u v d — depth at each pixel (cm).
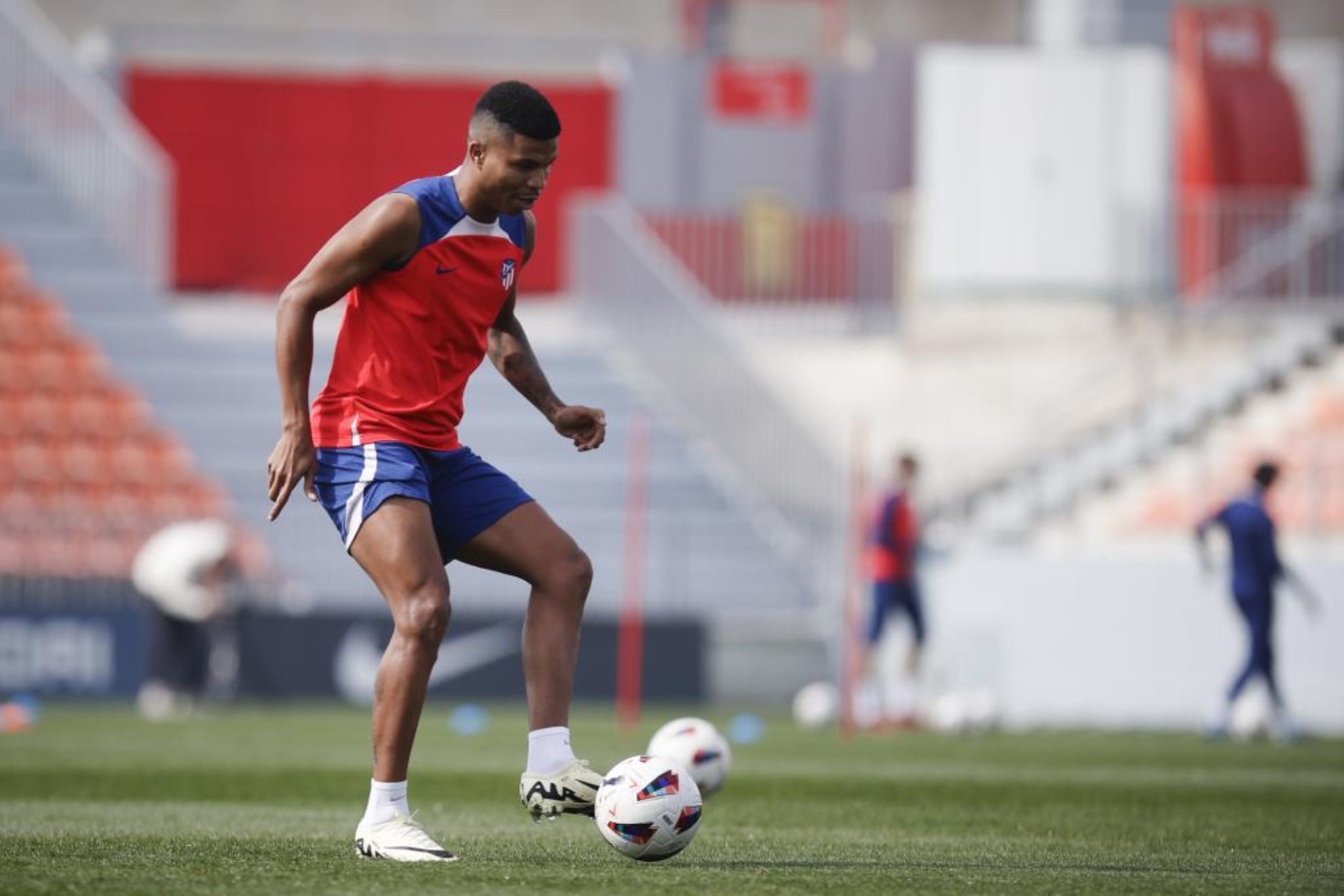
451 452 2198
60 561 8400
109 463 9250
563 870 2088
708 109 11112
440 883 1923
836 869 2202
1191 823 3058
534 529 2209
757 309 10300
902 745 5784
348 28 12306
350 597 8638
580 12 12519
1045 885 2052
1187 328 9406
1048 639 7875
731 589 8831
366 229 2089
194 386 9575
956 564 8044
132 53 11706
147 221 10000
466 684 8144
